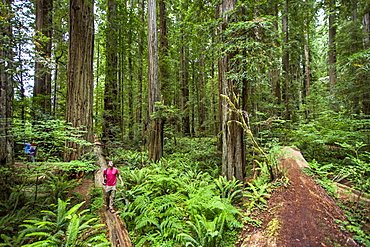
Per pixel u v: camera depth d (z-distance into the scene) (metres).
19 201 4.85
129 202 5.38
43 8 11.27
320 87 13.61
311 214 3.75
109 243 3.42
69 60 8.00
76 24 8.01
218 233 3.75
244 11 6.60
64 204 4.29
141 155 9.34
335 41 12.03
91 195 5.77
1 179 4.85
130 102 17.19
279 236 3.39
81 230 4.14
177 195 5.38
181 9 13.17
